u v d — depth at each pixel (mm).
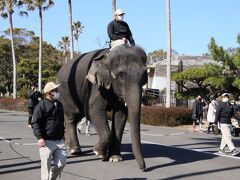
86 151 13445
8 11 52031
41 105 7496
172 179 9562
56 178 8039
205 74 32156
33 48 74750
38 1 46844
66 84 12586
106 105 11172
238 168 11102
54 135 7570
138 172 10219
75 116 12766
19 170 10273
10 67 70375
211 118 22609
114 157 11641
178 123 27172
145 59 10539
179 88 39250
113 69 10344
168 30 28953
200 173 10320
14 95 52469
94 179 9406
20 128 21859
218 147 15594
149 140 17641
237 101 25844
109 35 11570
